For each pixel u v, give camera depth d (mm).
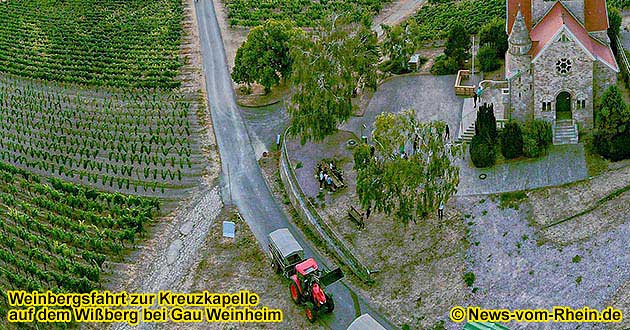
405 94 124500
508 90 104375
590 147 99812
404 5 185500
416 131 92000
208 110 135000
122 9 199250
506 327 73875
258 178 112750
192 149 122000
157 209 106312
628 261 81062
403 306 85062
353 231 96125
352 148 112500
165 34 174750
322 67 107750
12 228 101250
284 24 139625
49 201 106188
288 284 90688
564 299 80188
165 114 133625
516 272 84812
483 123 101688
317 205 101562
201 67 154875
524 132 101000
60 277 90500
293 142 116750
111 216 105062
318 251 96125
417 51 145375
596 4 106188
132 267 95938
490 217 92312
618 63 119375
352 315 84688
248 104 135250
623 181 91812
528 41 100875
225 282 92312
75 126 131750
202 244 99250
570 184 93812
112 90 147125
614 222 86188
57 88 150375
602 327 75812
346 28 112438
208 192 109938
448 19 164125
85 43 172000
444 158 89750
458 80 123500
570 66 99875
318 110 107938
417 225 94562
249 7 190500
